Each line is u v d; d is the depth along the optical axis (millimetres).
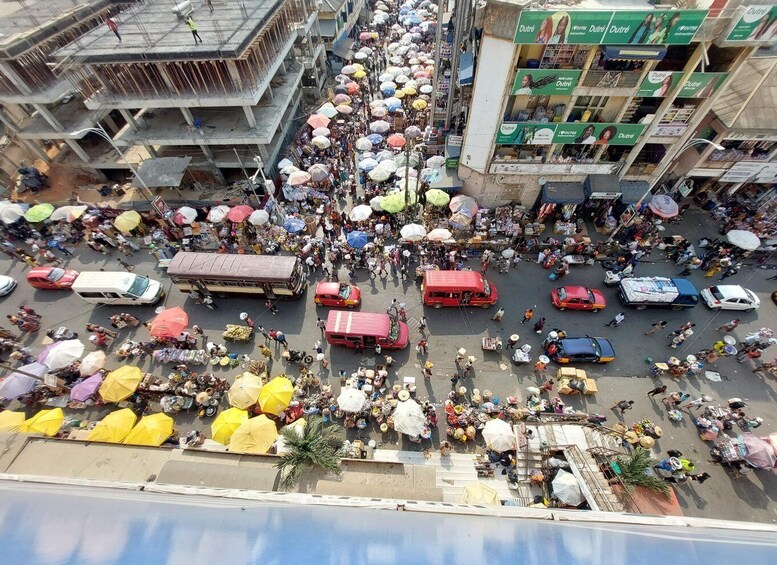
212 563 3713
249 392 22203
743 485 21156
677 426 23359
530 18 23344
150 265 32688
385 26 66938
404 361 26656
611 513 6422
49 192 38156
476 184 34719
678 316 28500
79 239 34406
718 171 32625
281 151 42219
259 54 33875
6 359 26859
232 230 34688
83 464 18844
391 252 32062
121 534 3920
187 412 24234
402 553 4008
